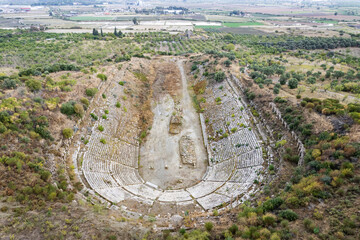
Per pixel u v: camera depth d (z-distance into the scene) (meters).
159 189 44.75
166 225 32.69
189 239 27.55
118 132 57.12
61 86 58.12
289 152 43.00
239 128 56.47
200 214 35.22
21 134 40.69
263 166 43.28
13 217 28.27
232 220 31.41
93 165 44.19
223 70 84.88
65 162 41.88
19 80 58.16
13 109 44.06
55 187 34.34
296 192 31.06
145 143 58.12
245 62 97.50
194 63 102.88
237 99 67.06
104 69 79.81
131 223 31.69
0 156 35.72
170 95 81.31
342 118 43.06
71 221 29.16
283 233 25.77
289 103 54.38
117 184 42.34
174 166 50.97
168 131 62.81
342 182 30.36
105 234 27.95
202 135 61.56
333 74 79.38
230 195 38.81
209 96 77.31
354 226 24.78
